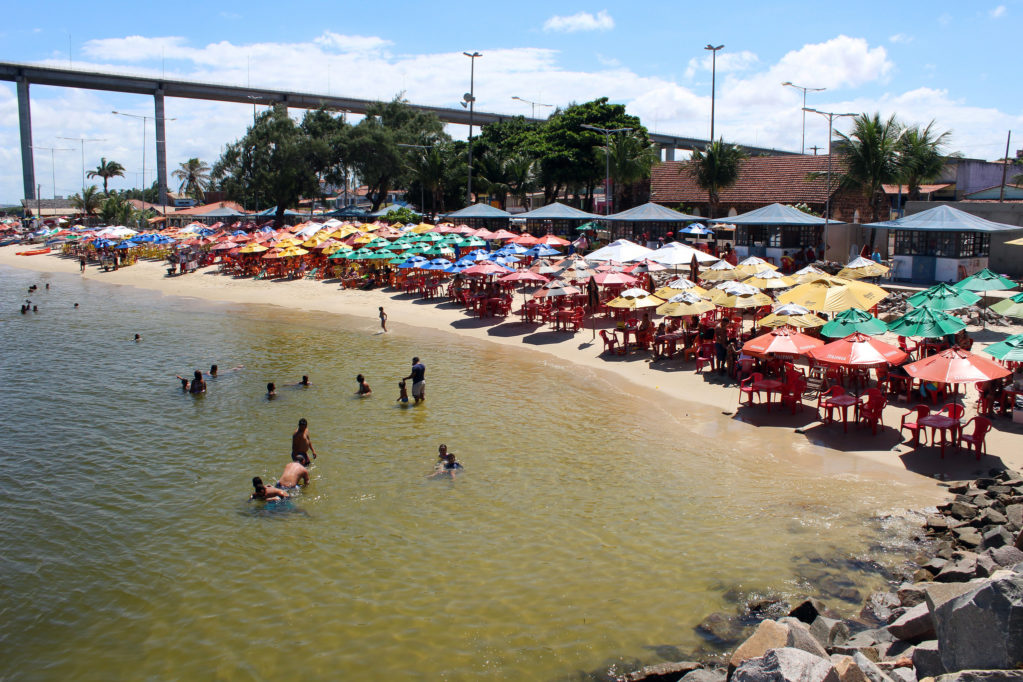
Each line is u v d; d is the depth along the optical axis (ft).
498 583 38.47
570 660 32.04
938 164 154.71
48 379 85.15
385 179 281.54
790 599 35.88
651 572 39.09
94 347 104.27
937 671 25.85
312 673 31.86
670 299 81.35
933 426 51.88
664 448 57.57
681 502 47.65
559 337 99.14
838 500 46.50
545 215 162.71
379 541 43.45
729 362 75.97
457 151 256.32
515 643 33.40
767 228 138.62
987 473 48.98
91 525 46.73
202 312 135.44
